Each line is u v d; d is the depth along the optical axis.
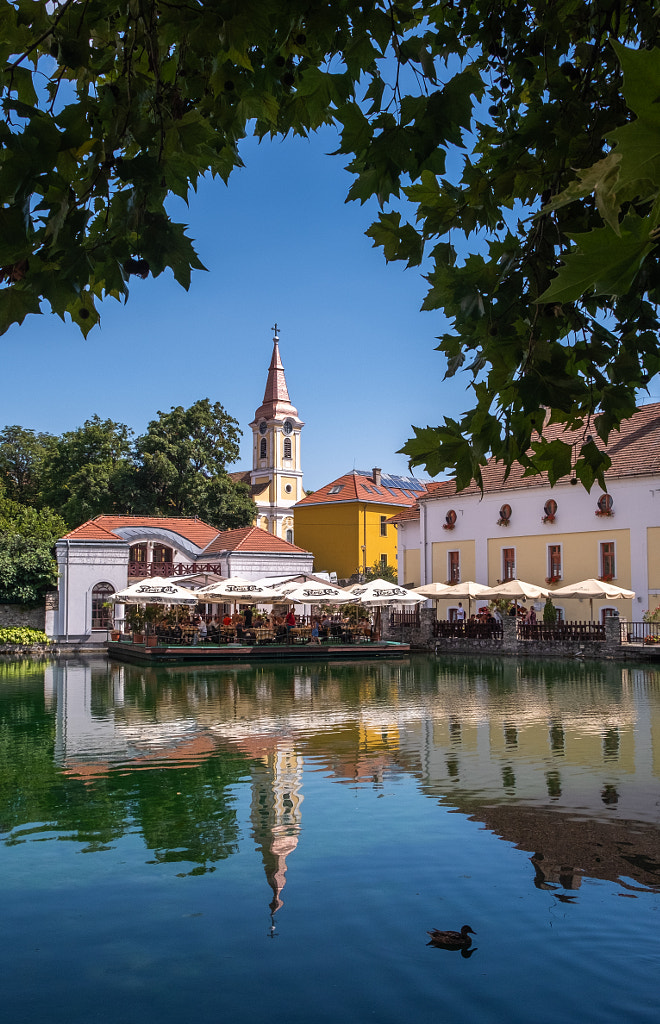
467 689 19.25
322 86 2.34
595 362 2.71
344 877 5.69
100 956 4.50
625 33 2.77
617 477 32.81
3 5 1.93
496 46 2.96
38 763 10.12
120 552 40.78
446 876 5.70
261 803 7.89
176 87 2.16
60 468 54.97
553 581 35.25
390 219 2.63
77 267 1.86
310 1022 3.74
